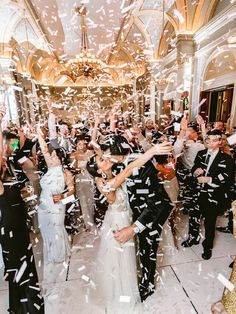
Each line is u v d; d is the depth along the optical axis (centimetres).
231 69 616
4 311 175
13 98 829
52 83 1919
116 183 140
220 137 227
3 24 791
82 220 323
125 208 160
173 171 246
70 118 1062
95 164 155
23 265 147
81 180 295
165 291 189
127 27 1048
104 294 170
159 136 392
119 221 158
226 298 84
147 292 179
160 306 174
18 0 695
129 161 156
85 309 172
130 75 1658
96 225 309
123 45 1377
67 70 1227
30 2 732
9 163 160
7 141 218
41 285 200
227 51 609
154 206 151
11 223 145
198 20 758
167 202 161
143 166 155
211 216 221
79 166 303
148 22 903
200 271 213
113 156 149
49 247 229
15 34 927
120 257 159
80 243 269
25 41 1065
